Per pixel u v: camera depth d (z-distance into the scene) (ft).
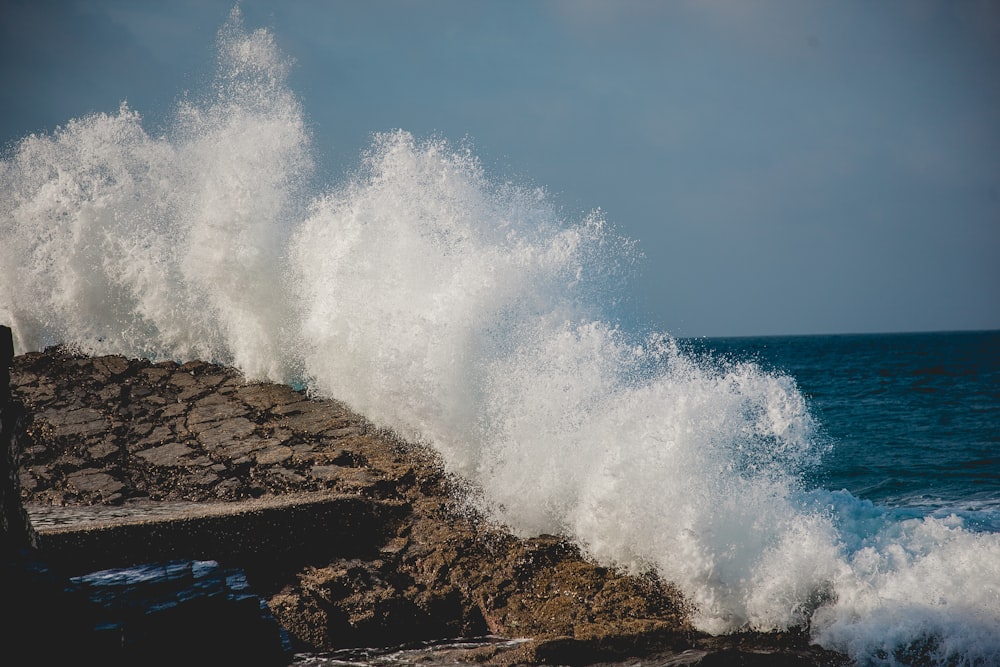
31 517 13.51
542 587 13.16
